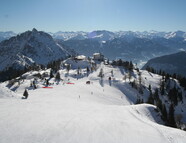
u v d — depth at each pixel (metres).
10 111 39.44
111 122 37.25
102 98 93.56
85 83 136.12
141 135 31.19
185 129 62.06
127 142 28.02
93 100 82.69
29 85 126.06
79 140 27.22
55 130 29.92
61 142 26.02
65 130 30.38
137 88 138.12
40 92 95.00
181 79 161.38
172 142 29.72
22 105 48.06
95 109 52.25
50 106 51.50
